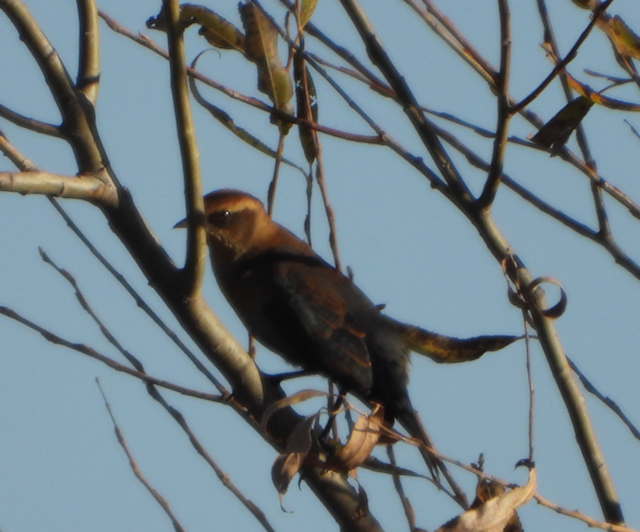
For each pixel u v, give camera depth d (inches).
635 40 329.4
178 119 295.3
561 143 334.0
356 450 295.4
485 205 329.4
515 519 285.6
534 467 274.7
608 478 319.6
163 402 326.6
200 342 332.5
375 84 352.8
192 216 307.7
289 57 358.6
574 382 322.7
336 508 328.8
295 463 282.0
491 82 336.8
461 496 311.6
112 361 322.0
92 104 316.5
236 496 317.1
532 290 323.9
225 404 328.5
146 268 322.0
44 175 295.9
